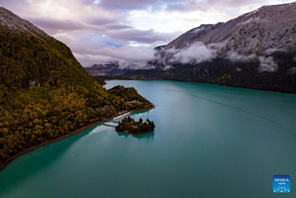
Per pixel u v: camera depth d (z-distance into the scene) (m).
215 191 93.62
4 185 98.06
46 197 90.19
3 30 194.25
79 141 143.88
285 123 182.88
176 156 123.94
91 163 116.44
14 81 165.75
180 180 101.25
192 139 148.38
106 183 99.12
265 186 96.94
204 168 111.31
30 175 105.50
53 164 115.12
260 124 181.00
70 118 165.88
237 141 145.00
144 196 90.69
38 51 199.50
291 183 98.62
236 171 108.69
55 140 141.88
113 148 134.38
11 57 176.25
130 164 115.31
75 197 90.06
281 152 128.88
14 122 137.38
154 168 111.44
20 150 125.44
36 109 155.62
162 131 164.12
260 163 116.31
